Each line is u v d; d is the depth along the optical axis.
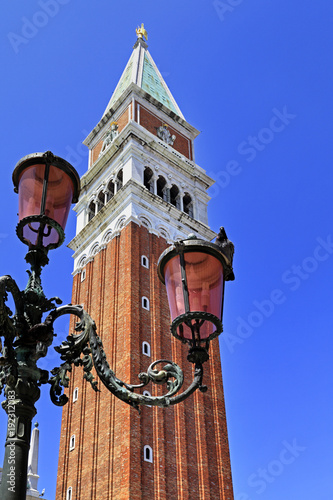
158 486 46.03
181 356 56.69
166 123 77.88
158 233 63.62
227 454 54.41
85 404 54.66
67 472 51.59
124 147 69.56
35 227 10.83
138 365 51.53
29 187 10.95
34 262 10.66
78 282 66.12
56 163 11.08
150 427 49.06
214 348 62.44
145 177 69.69
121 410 49.19
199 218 70.94
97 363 10.29
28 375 9.59
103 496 45.66
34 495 38.50
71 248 70.69
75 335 10.60
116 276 59.62
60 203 11.09
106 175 70.94
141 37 93.62
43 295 10.45
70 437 53.84
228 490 51.88
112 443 48.09
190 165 74.56
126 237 61.00
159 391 51.28
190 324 10.21
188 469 49.91
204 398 56.62
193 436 52.69
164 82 87.94
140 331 54.41
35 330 9.75
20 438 9.09
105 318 57.75
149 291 58.50
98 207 70.06
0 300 8.92
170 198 70.75
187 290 10.35
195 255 10.59
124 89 82.88
